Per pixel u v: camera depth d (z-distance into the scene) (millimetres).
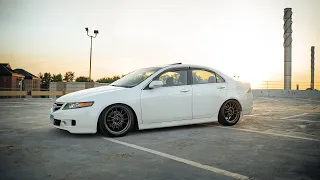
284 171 2938
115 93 4801
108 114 4730
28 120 6973
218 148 3973
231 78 6148
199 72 5766
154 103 5062
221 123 5980
